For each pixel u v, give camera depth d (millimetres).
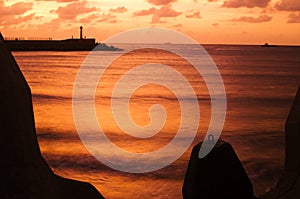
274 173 14805
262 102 42094
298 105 7035
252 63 137500
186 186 6793
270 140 22047
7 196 4656
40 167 5156
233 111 35344
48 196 4992
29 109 5219
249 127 26703
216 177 6504
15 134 4879
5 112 4855
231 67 113562
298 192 6250
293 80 72250
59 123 27141
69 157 17453
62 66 106375
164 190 13133
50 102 39906
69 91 51375
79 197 5516
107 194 12781
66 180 5633
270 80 71938
